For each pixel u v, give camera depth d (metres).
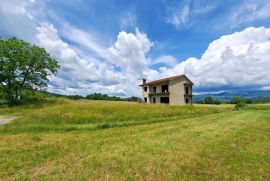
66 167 6.54
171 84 50.09
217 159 7.36
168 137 11.09
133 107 31.47
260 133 12.50
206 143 9.66
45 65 43.50
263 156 7.71
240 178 5.81
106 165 6.73
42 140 10.55
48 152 8.19
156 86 54.50
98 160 7.19
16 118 20.84
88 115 22.47
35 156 7.66
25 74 41.22
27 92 43.25
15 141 10.22
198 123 17.28
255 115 25.28
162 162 7.02
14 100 39.84
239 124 16.50
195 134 11.95
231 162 7.05
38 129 14.79
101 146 9.18
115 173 6.10
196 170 6.36
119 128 15.25
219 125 15.92
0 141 10.22
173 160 7.23
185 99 52.94
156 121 20.48
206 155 7.81
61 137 11.41
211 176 5.93
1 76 37.91
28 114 22.84
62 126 16.02
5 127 15.15
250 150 8.52
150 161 7.11
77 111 24.98
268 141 10.23
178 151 8.30
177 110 31.00
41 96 50.50
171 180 5.68
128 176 5.90
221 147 8.93
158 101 53.66
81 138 11.09
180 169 6.43
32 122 18.16
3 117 21.89
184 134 11.95
